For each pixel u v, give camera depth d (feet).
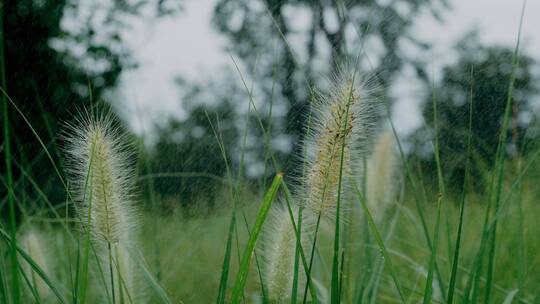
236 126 18.99
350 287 11.04
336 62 7.82
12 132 25.85
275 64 8.84
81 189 7.97
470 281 7.57
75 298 6.93
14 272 6.13
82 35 28.55
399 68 22.98
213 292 17.22
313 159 7.41
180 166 26.66
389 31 27.04
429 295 7.04
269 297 8.76
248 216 13.93
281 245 8.70
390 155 11.87
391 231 11.37
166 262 16.17
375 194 11.61
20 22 35.94
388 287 14.48
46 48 34.53
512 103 15.08
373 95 7.71
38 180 24.41
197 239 19.58
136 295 9.24
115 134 8.31
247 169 14.17
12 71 33.96
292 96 16.52
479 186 18.20
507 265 14.67
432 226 17.02
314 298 6.95
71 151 8.00
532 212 17.16
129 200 8.51
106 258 8.77
